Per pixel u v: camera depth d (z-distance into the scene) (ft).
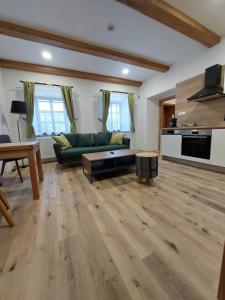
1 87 11.04
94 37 8.92
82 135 13.38
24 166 11.32
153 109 17.21
